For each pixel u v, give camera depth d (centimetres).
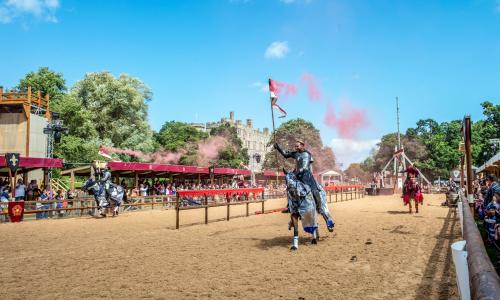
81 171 2530
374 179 5562
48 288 560
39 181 3023
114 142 5053
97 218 1917
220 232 1205
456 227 1223
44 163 2225
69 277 628
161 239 1060
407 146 8944
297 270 657
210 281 589
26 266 723
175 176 3794
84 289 552
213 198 2936
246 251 849
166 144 7275
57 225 1559
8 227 1506
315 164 8119
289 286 557
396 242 932
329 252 820
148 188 2886
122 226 1467
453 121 9062
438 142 8512
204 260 752
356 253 801
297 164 945
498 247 770
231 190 1625
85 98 5103
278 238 1055
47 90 4772
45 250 914
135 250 883
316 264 703
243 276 619
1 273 662
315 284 566
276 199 3912
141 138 5216
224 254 813
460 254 270
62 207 2023
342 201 3044
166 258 778
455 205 2289
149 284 576
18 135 3098
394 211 1975
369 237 1024
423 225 1295
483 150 7719
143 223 1580
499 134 7656
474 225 505
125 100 4997
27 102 3105
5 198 1875
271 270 660
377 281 577
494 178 1262
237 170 4041
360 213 1844
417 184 1861
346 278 598
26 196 2031
